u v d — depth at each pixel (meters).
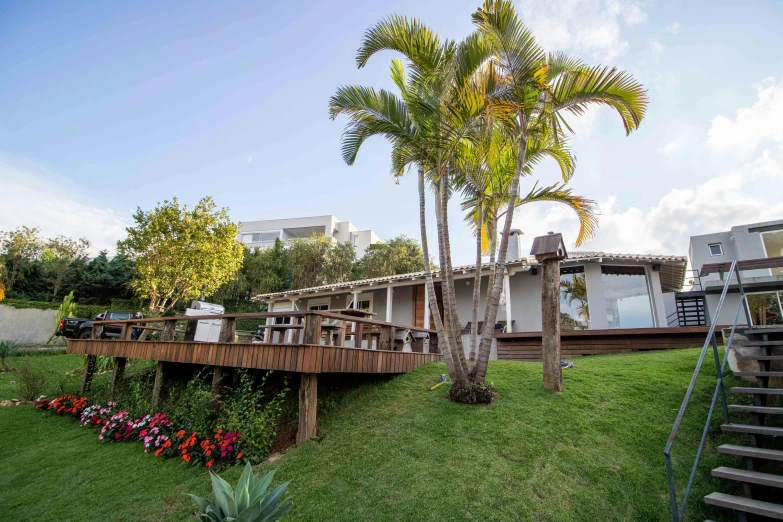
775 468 3.36
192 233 17.58
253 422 5.15
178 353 7.18
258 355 5.64
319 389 6.43
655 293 10.99
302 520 3.43
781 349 4.51
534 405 4.96
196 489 4.41
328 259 27.16
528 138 6.31
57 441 6.64
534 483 3.51
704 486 3.38
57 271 25.61
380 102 5.86
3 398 9.47
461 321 13.02
